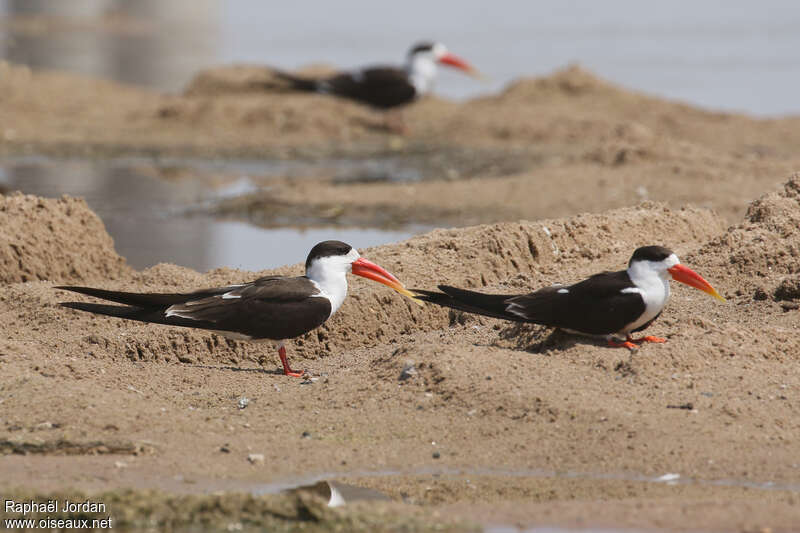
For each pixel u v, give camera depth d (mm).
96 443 9609
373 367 11500
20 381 10805
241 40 60281
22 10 71500
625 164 25203
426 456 9602
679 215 16469
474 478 9188
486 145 31672
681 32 60250
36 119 34188
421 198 23734
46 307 13656
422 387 10758
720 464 9242
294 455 9609
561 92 36406
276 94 38219
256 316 11578
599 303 10961
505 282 13914
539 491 8914
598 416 9969
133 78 47906
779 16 66125
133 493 8594
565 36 59156
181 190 25500
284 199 23953
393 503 8594
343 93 34281
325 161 29703
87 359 11930
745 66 48500
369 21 66375
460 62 34781
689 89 42781
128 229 21188
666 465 9250
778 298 12727
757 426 9820
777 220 14273
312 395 11008
